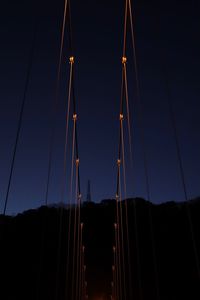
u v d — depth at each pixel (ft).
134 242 162.91
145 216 174.40
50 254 154.61
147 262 151.94
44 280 139.85
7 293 132.98
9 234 163.12
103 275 167.63
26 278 139.54
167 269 146.51
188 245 156.25
